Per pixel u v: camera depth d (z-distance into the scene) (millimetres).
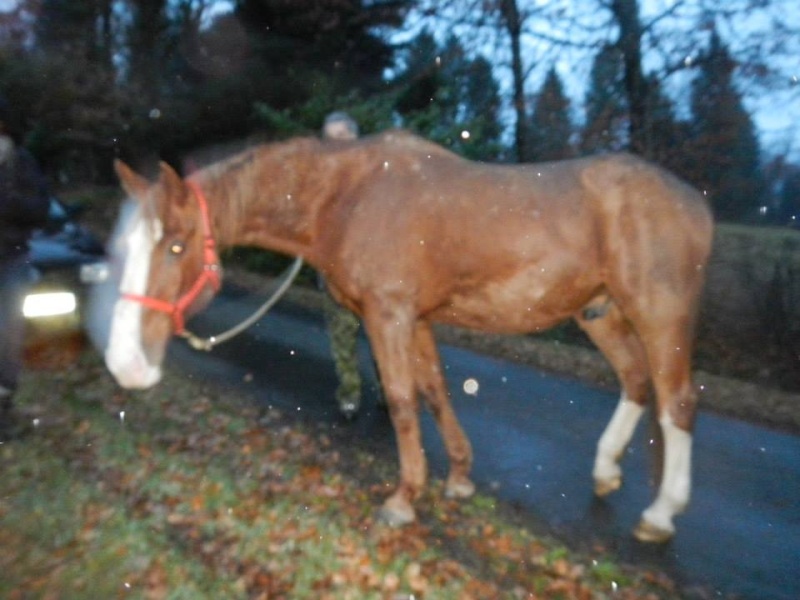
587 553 4602
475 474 5719
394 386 4586
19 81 18875
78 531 4160
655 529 4707
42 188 5227
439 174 4602
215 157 19297
